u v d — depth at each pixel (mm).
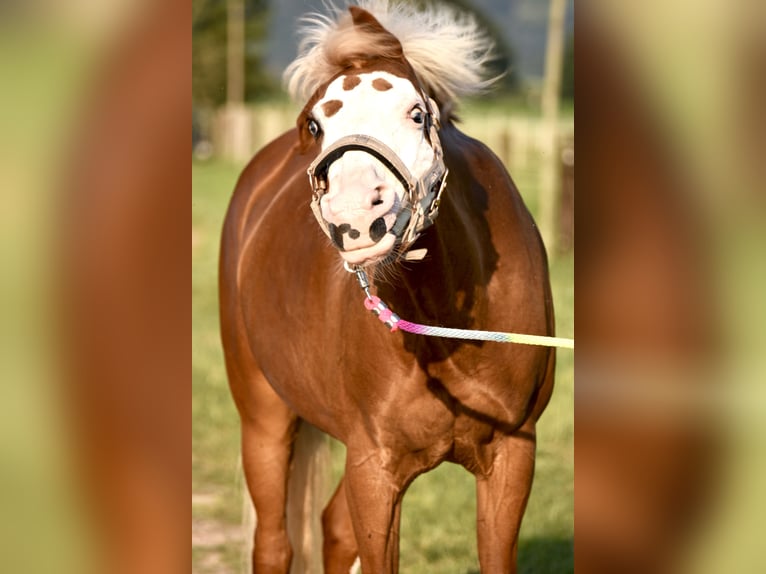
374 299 3660
